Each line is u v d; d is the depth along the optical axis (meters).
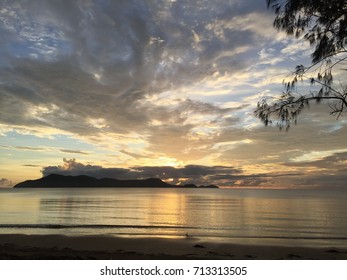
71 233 22.38
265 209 56.00
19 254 10.48
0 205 59.66
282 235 24.12
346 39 5.86
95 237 19.12
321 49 5.99
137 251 14.62
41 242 16.89
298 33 6.25
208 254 13.56
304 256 13.20
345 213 47.66
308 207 62.19
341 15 5.79
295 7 6.00
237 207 61.69
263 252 14.83
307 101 6.20
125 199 93.81
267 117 6.52
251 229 28.19
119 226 27.77
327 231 27.17
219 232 25.69
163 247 16.19
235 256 12.56
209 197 123.19
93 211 48.41
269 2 6.30
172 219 37.25
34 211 46.44
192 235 22.92
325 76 5.97
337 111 5.92
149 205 66.31
